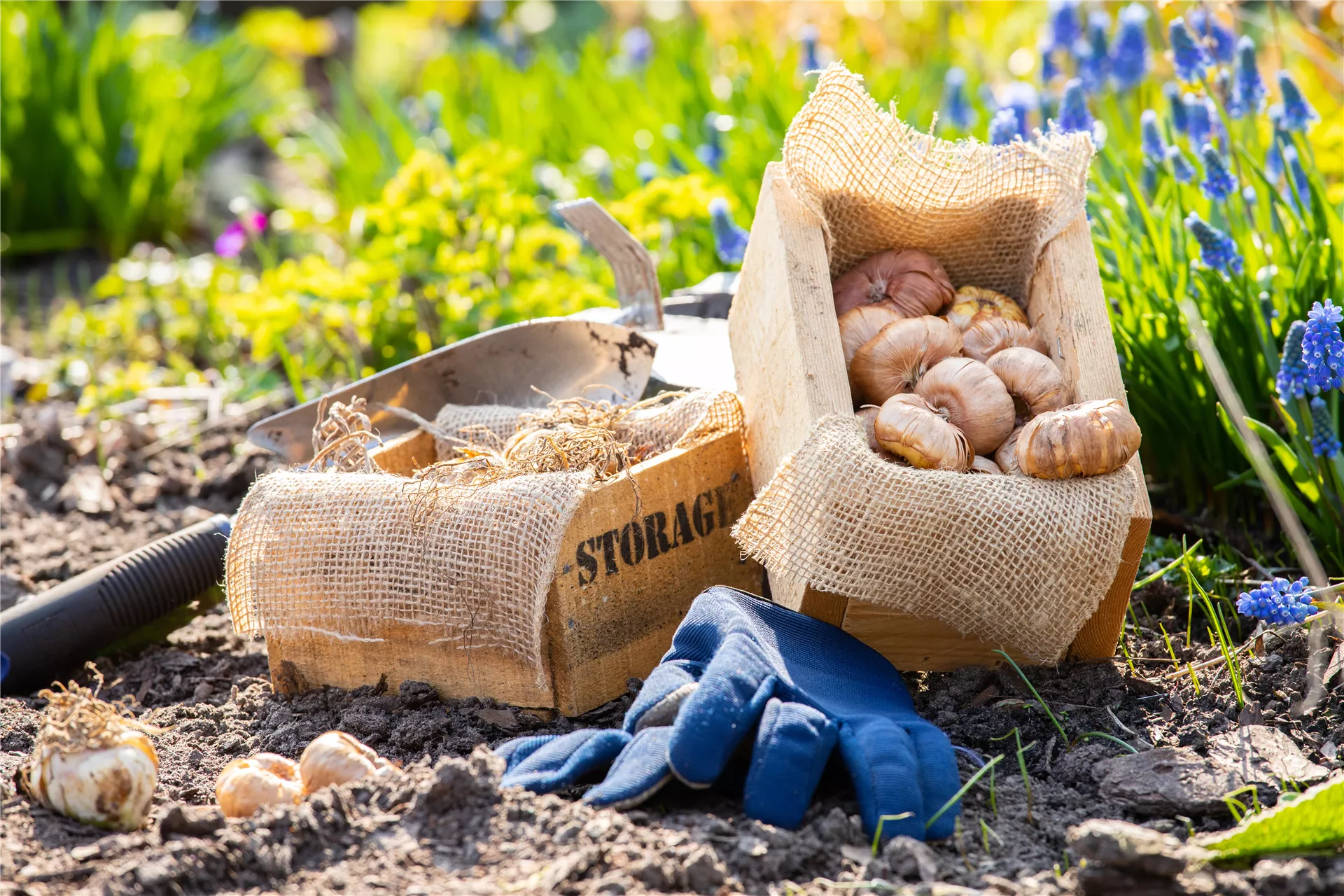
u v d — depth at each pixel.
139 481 1.46
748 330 1.17
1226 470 1.26
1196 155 1.33
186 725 1.11
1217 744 1.05
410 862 0.96
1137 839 0.94
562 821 0.97
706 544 1.15
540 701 1.09
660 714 1.01
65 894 0.94
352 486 1.11
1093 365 1.09
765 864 0.96
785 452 1.11
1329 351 1.09
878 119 1.11
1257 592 1.07
